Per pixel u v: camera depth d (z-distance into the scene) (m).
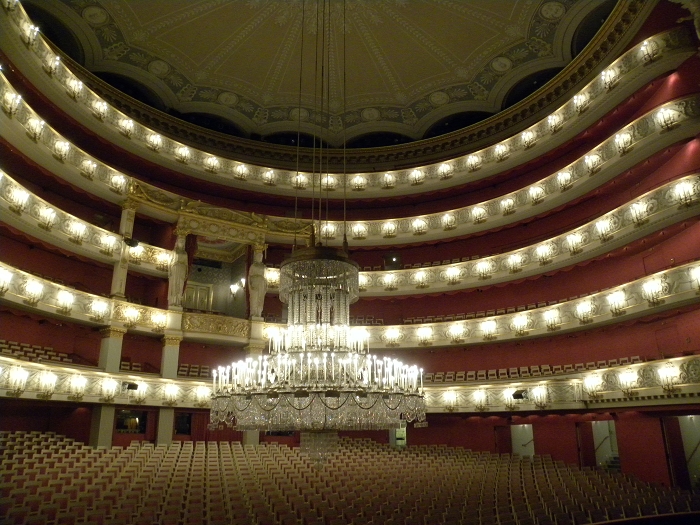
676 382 16.84
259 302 25.89
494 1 22.41
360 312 29.38
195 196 28.89
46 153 19.50
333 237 28.91
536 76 26.91
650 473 19.52
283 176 29.80
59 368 18.70
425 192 29.78
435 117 30.06
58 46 24.17
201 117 29.75
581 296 23.00
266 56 25.89
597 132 23.98
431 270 27.58
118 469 15.26
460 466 19.27
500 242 28.17
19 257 20.72
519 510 13.62
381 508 12.98
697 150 18.41
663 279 17.86
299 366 10.80
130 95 27.45
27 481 12.91
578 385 20.94
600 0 21.77
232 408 10.64
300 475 16.12
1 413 18.95
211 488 13.45
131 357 23.66
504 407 23.03
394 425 11.19
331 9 23.22
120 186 23.36
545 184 24.69
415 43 25.11
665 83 19.94
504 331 24.41
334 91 28.30
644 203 19.03
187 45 25.02
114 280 22.39
